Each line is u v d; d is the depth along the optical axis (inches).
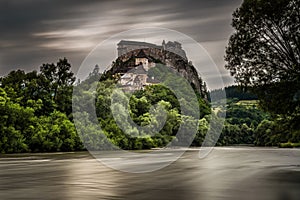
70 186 680.4
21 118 2199.8
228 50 1405.0
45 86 2618.1
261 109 1362.0
